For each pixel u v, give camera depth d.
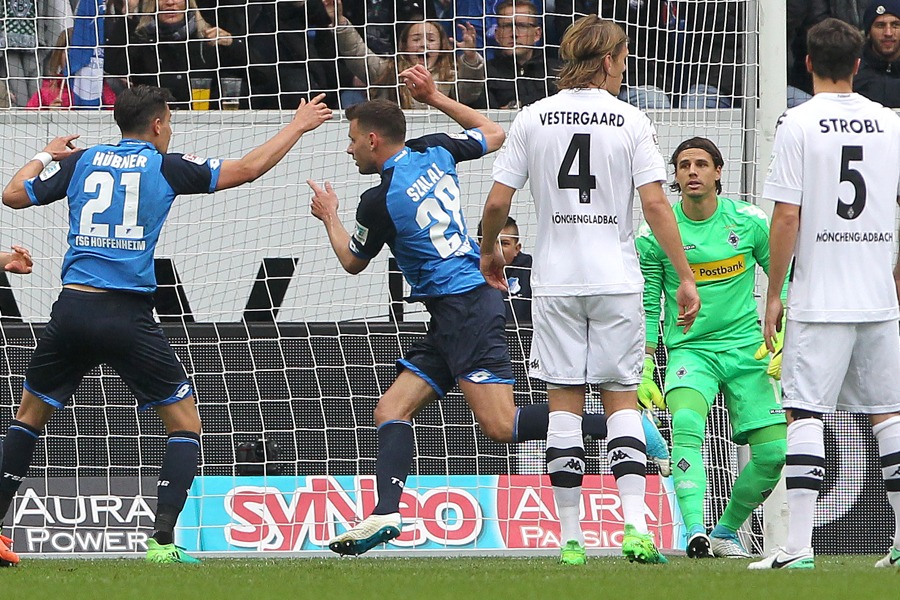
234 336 22.58
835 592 11.36
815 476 14.69
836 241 14.43
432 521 22.06
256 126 23.83
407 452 17.23
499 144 18.19
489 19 27.08
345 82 27.55
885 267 14.61
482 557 21.00
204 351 22.53
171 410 17.61
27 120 23.64
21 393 22.45
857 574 13.40
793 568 14.56
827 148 14.39
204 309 23.64
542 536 22.06
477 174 23.95
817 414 14.76
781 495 21.17
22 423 17.55
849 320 14.41
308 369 22.58
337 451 22.52
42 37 26.77
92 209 17.03
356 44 27.50
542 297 15.51
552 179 15.34
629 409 15.82
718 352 19.97
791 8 29.66
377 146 17.41
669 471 19.73
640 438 15.79
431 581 12.76
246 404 22.50
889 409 14.91
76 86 26.81
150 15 26.81
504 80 26.12
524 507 22.19
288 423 22.52
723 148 23.62
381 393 22.64
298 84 27.53
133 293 17.08
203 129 23.70
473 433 22.34
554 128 15.34
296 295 23.64
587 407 22.84
